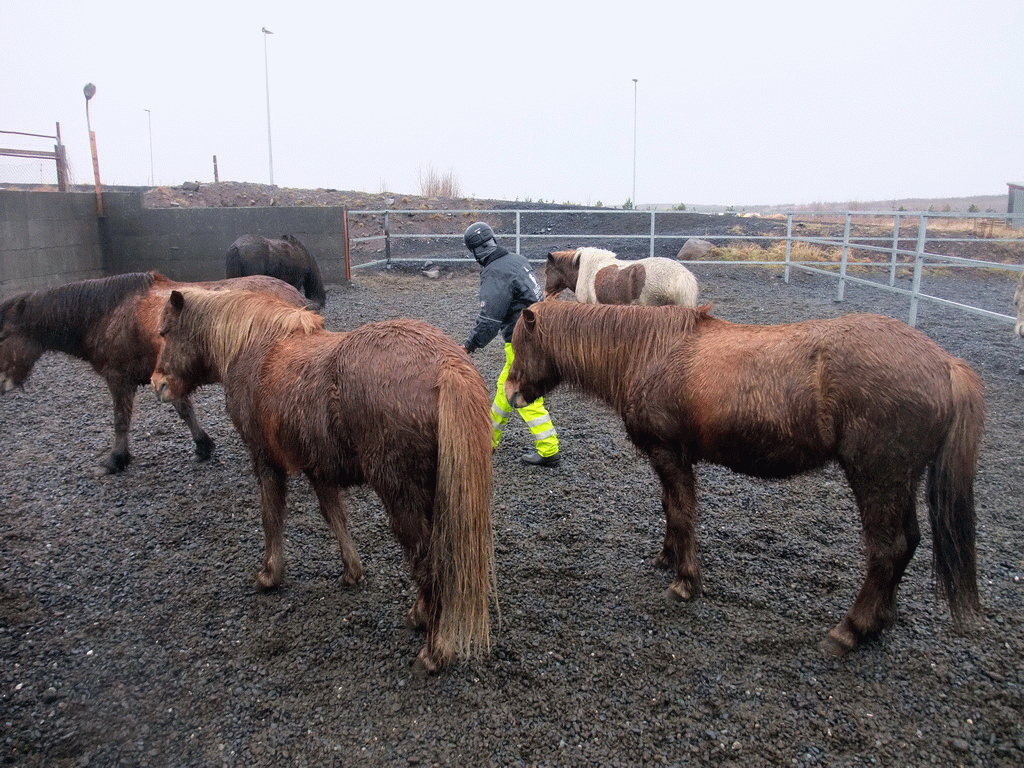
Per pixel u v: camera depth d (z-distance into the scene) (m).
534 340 3.52
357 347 2.68
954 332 9.27
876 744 2.37
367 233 17.48
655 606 3.19
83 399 6.45
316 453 2.78
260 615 3.17
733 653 2.86
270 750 2.38
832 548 3.70
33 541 3.81
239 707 2.59
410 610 3.06
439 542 2.53
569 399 6.48
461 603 2.52
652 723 2.48
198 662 2.85
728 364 2.88
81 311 4.68
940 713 2.51
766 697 2.60
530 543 3.79
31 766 2.32
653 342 3.16
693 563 3.20
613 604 3.22
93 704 2.61
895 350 2.60
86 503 4.30
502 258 4.55
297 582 3.44
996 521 3.98
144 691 2.68
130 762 2.34
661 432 3.08
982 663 2.77
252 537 3.89
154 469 4.84
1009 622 3.03
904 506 2.68
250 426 3.06
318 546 3.79
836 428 2.67
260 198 18.14
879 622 2.81
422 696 2.64
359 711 2.57
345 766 2.32
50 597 3.29
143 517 4.12
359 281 13.24
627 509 4.19
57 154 11.30
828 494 4.36
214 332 3.25
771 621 3.07
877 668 2.75
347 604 3.24
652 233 13.30
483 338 4.49
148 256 12.03
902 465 2.61
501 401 4.77
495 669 2.78
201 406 6.28
